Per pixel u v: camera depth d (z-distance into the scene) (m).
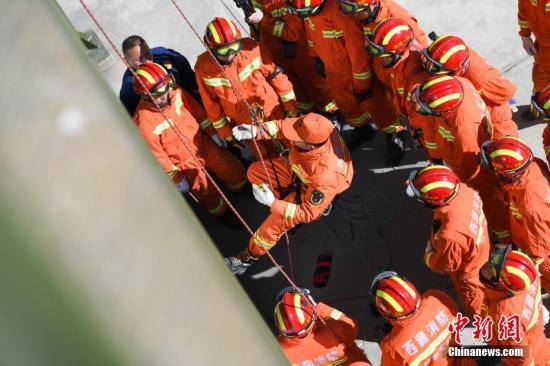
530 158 4.00
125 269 0.56
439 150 4.60
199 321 0.58
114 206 0.57
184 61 5.46
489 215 4.85
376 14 4.62
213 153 5.30
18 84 0.57
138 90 4.62
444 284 5.20
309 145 4.20
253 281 5.50
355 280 5.35
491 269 3.80
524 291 3.76
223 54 4.58
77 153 0.57
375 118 5.42
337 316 4.18
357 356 4.13
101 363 0.54
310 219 4.60
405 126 5.56
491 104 4.71
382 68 4.91
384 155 5.84
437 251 4.18
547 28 4.98
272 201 4.65
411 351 3.82
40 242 0.55
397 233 5.48
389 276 3.92
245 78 4.87
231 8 7.23
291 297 3.98
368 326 5.13
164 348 0.56
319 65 5.40
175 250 0.59
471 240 4.06
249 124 5.01
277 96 5.11
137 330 0.56
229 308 0.60
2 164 0.55
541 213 4.05
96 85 0.61
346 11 4.52
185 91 5.14
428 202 4.02
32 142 0.56
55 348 0.54
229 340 0.59
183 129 4.96
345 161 4.55
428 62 4.36
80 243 0.56
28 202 0.55
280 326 3.94
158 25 7.31
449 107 4.17
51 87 0.58
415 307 3.79
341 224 5.59
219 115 5.10
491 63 6.37
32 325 0.54
